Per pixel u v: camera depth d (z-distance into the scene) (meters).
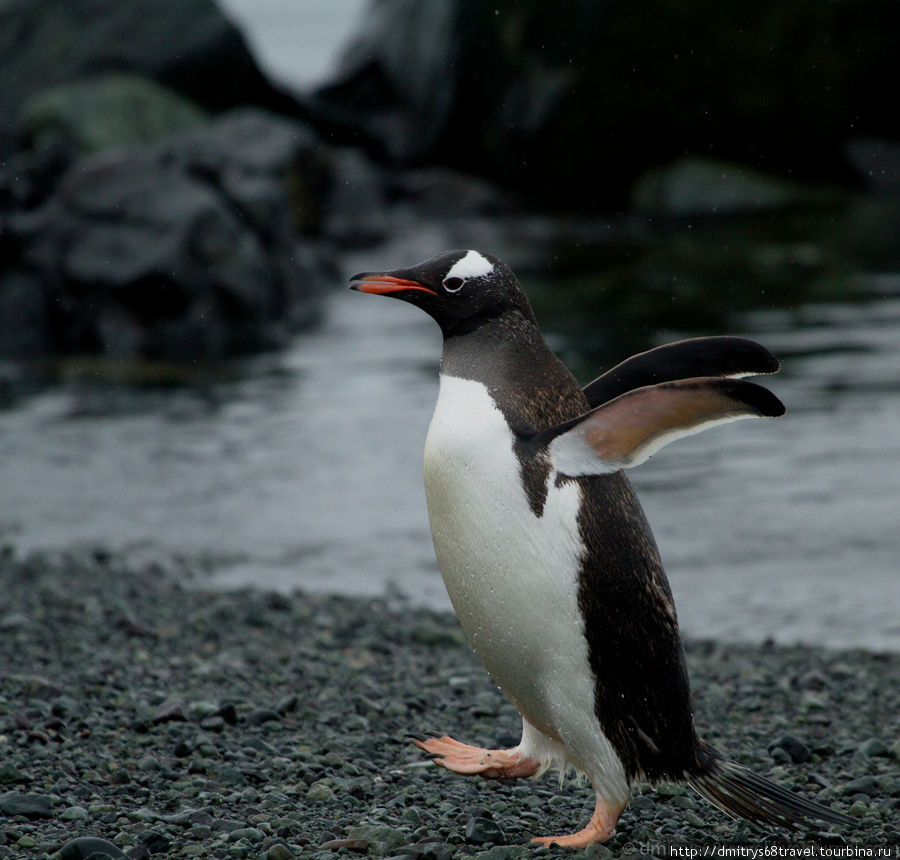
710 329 22.61
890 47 38.19
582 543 5.38
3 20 35.91
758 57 37.69
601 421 5.30
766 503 13.40
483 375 5.68
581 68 37.78
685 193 36.94
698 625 10.43
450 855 5.25
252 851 5.22
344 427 17.20
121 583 11.18
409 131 39.91
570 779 6.70
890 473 14.23
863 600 10.82
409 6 40.88
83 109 32.34
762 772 6.85
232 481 14.95
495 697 8.19
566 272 29.44
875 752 7.11
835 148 38.62
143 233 23.23
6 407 18.97
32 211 24.55
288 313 25.05
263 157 27.27
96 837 5.12
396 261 31.12
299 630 9.92
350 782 6.22
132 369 21.61
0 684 7.64
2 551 12.36
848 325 22.53
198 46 36.09
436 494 5.61
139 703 7.38
